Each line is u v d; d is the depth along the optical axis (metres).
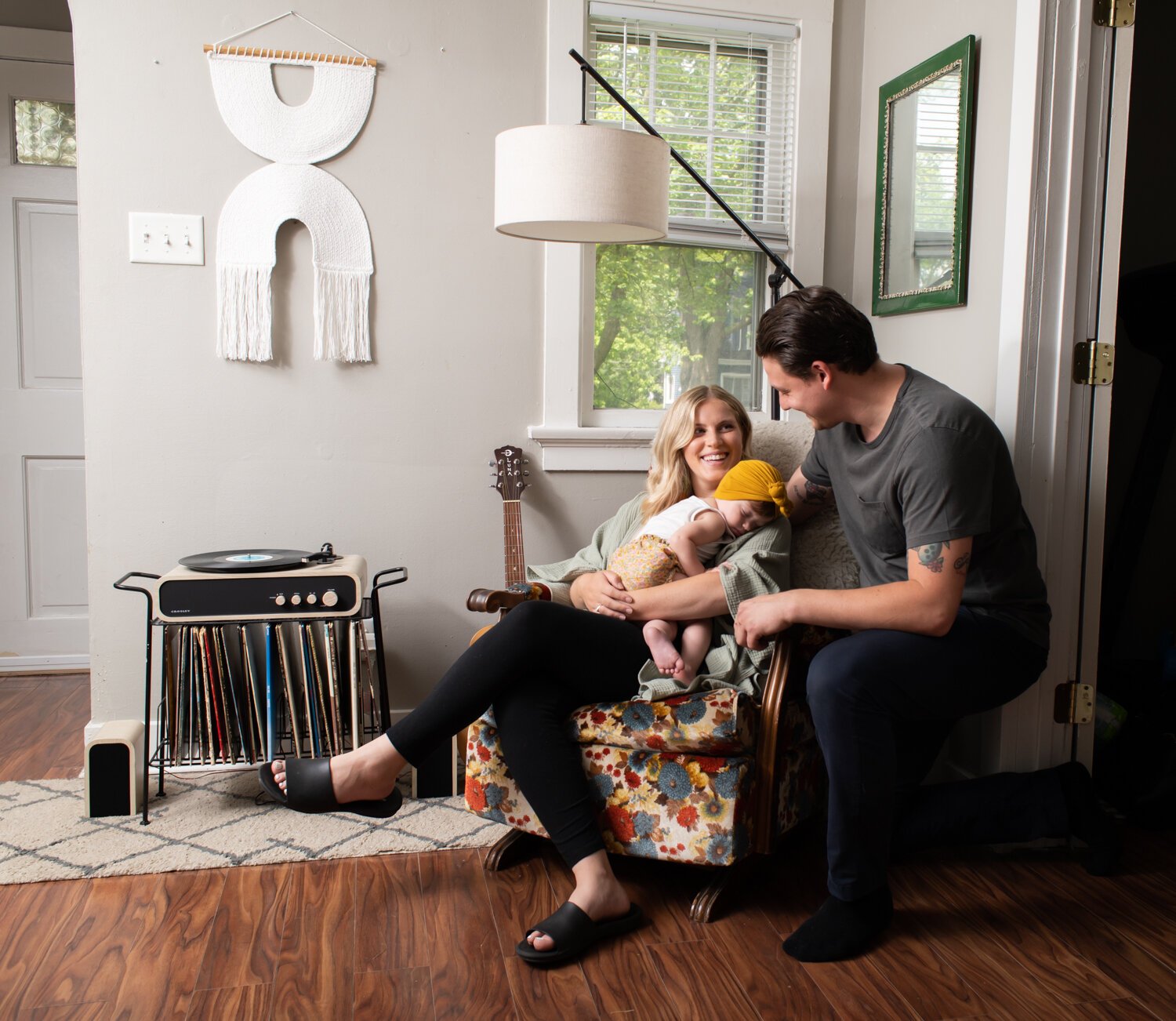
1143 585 3.00
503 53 2.56
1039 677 1.93
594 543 2.25
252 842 2.07
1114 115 2.04
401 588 2.63
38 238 3.34
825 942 1.66
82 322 2.42
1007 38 2.13
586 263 2.68
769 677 1.77
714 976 1.60
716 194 2.44
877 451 1.77
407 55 2.51
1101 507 2.13
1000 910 1.84
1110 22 2.01
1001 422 2.11
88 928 1.73
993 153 2.18
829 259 2.80
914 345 2.51
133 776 2.19
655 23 2.65
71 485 3.42
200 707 2.18
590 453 2.68
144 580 2.50
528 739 1.79
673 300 2.79
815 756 1.97
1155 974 1.62
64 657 3.47
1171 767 2.16
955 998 1.55
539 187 2.08
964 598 1.82
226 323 2.46
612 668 1.85
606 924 1.72
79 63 2.36
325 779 1.82
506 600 1.87
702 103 2.71
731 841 1.71
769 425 2.25
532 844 2.06
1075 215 2.04
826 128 2.73
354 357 2.54
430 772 2.32
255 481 2.53
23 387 3.36
